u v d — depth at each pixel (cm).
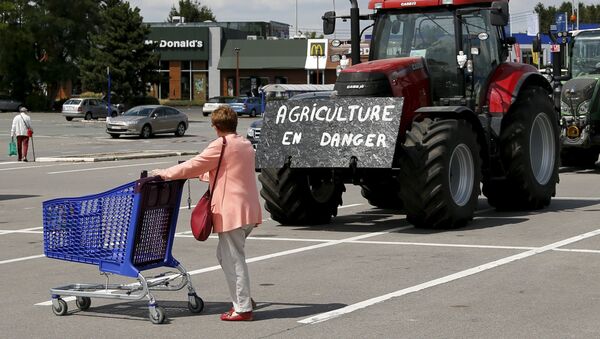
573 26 3688
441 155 1317
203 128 5581
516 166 1524
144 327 807
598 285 945
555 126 1614
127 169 2789
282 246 1249
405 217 1550
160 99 9394
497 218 1491
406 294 918
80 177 2531
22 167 2923
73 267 1134
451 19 1497
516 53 2914
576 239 1242
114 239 828
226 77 9281
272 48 9169
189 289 856
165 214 846
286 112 1369
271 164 1355
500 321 799
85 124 6047
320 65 7419
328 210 1473
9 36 8312
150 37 9325
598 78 2252
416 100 1416
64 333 791
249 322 816
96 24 8631
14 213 1766
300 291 946
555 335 749
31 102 8450
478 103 1528
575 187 1953
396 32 1543
